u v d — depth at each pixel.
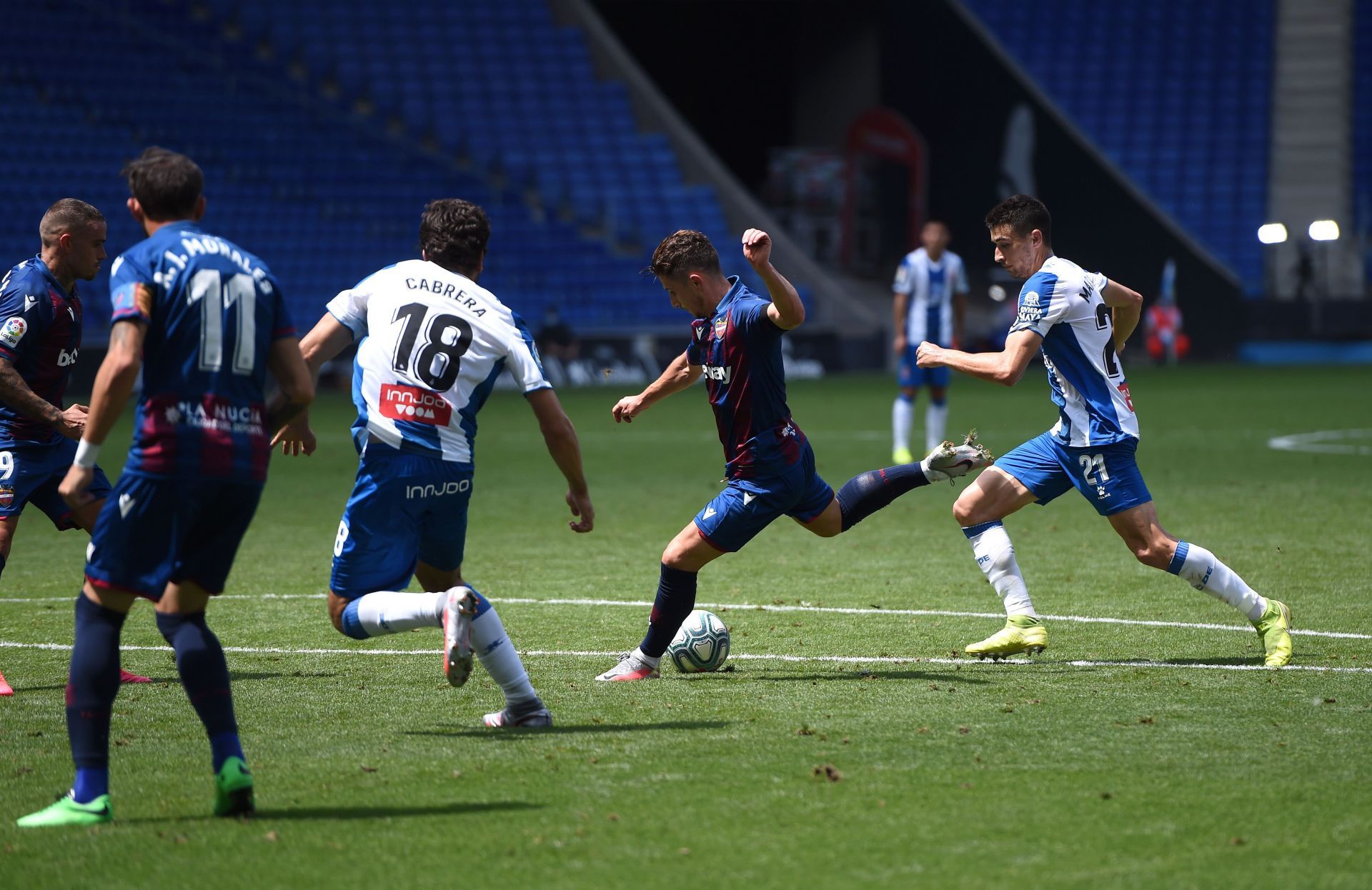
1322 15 142.75
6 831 13.69
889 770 15.23
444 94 121.00
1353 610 24.50
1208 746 16.03
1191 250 129.75
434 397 16.98
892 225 134.62
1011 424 69.06
